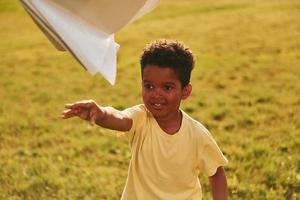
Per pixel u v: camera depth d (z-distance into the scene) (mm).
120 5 2719
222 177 3609
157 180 3369
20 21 23562
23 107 9977
